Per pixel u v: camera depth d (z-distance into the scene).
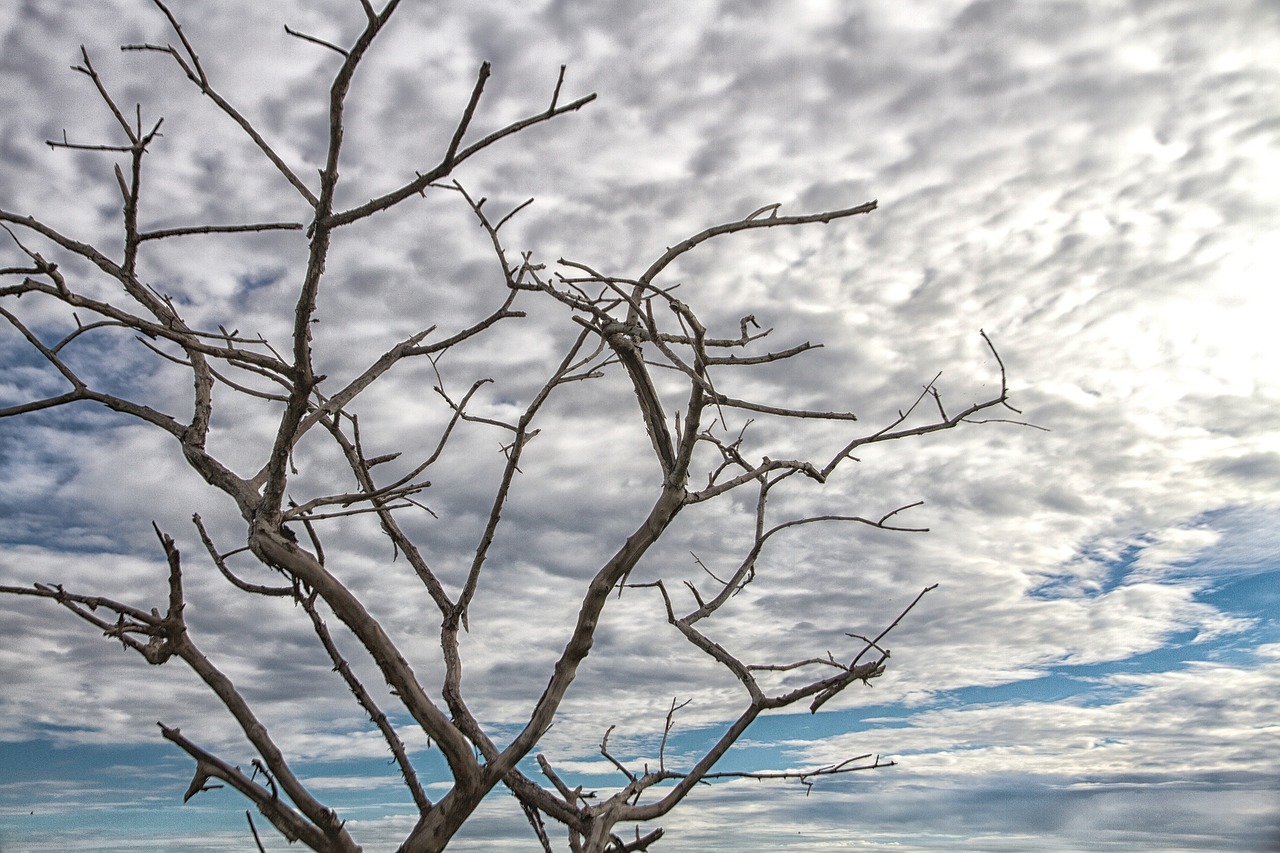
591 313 2.76
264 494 2.39
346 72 1.83
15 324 2.48
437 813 2.57
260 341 2.46
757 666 3.45
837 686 3.19
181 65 2.20
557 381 3.04
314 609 2.85
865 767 3.31
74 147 2.29
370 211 1.99
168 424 2.68
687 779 3.30
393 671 2.44
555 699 2.68
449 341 2.79
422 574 3.35
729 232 2.52
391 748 2.82
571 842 3.36
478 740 3.16
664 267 2.51
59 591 2.31
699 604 3.54
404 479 2.65
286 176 2.31
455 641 3.31
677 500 2.65
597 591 2.68
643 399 2.87
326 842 2.48
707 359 2.37
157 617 2.46
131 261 2.50
